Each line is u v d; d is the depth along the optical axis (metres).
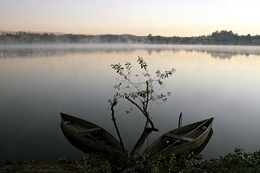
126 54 69.44
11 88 20.30
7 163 7.44
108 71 31.09
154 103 16.25
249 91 20.67
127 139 10.59
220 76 28.94
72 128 11.25
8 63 39.44
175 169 7.23
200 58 58.72
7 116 13.34
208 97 18.30
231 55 75.38
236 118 13.86
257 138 11.11
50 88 20.41
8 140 10.33
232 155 8.08
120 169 5.77
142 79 25.02
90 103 16.02
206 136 10.70
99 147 8.95
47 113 13.95
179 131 10.84
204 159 8.89
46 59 48.50
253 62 49.41
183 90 20.61
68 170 6.92
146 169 5.74
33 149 9.48
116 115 13.71
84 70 31.92
